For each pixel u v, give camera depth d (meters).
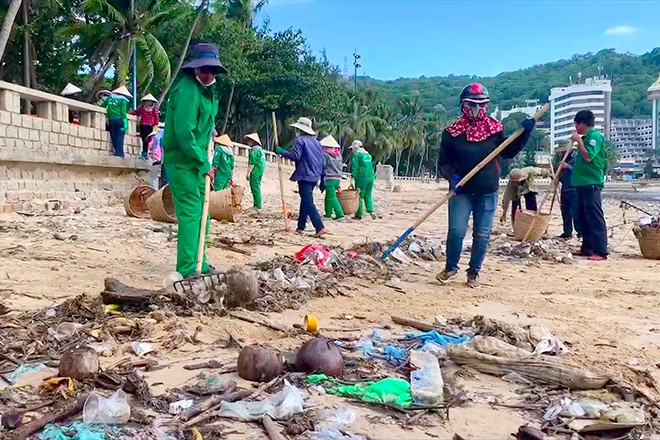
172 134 6.02
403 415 3.46
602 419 3.48
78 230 10.64
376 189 42.00
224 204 12.60
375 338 4.88
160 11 31.62
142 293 5.50
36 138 14.34
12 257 7.84
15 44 31.61
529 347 4.74
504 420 3.47
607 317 5.93
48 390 3.64
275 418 3.30
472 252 7.41
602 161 9.96
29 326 4.82
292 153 11.34
